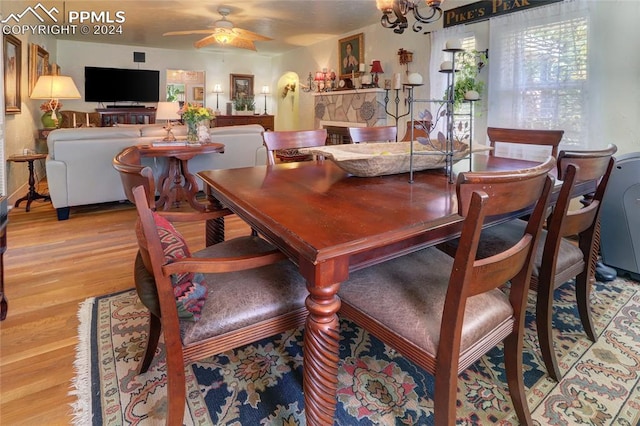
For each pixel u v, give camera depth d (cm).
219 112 840
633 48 289
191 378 151
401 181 170
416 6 239
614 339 176
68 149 355
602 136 313
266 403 138
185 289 107
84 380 148
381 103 538
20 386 144
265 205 128
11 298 212
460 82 368
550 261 140
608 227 238
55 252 281
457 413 133
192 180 379
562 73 329
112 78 737
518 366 123
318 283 98
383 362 161
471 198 87
